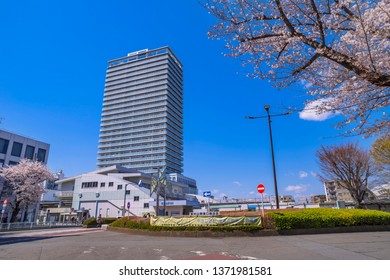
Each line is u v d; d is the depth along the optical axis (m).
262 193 13.52
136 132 117.88
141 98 123.19
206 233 13.03
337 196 64.00
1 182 34.91
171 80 127.00
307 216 12.95
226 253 7.96
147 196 55.81
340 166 25.64
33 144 43.06
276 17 5.75
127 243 10.85
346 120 6.20
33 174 34.97
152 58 129.25
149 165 109.56
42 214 52.41
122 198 57.50
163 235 13.98
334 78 5.83
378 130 6.12
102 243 11.01
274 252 7.87
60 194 62.97
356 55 5.68
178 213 53.06
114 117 123.88
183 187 78.12
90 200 59.47
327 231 12.75
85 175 62.62
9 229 26.62
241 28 6.04
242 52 6.45
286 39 5.75
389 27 5.38
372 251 7.36
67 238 14.16
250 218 13.12
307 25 5.80
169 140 116.00
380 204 23.92
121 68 132.88
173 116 123.50
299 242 9.76
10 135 39.88
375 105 5.66
